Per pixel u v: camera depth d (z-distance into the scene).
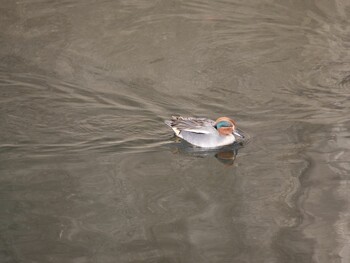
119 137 12.50
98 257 8.95
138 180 11.02
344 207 10.37
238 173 11.34
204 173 11.34
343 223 9.97
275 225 9.89
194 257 9.02
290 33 17.41
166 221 9.87
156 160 11.73
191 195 10.60
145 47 16.58
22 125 12.68
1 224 9.59
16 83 14.30
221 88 14.82
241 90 14.73
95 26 17.38
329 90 14.73
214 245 9.34
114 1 18.69
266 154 12.00
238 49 16.64
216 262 8.95
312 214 10.13
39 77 14.69
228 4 18.88
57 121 12.93
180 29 17.50
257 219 10.01
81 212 10.01
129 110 13.54
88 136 12.48
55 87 14.27
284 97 14.41
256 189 10.85
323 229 9.80
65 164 11.42
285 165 11.59
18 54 15.73
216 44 16.86
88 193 10.53
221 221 9.91
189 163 11.70
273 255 9.13
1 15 17.53
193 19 17.98
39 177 10.95
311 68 15.76
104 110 13.45
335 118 13.38
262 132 12.84
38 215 9.87
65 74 14.96
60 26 17.25
